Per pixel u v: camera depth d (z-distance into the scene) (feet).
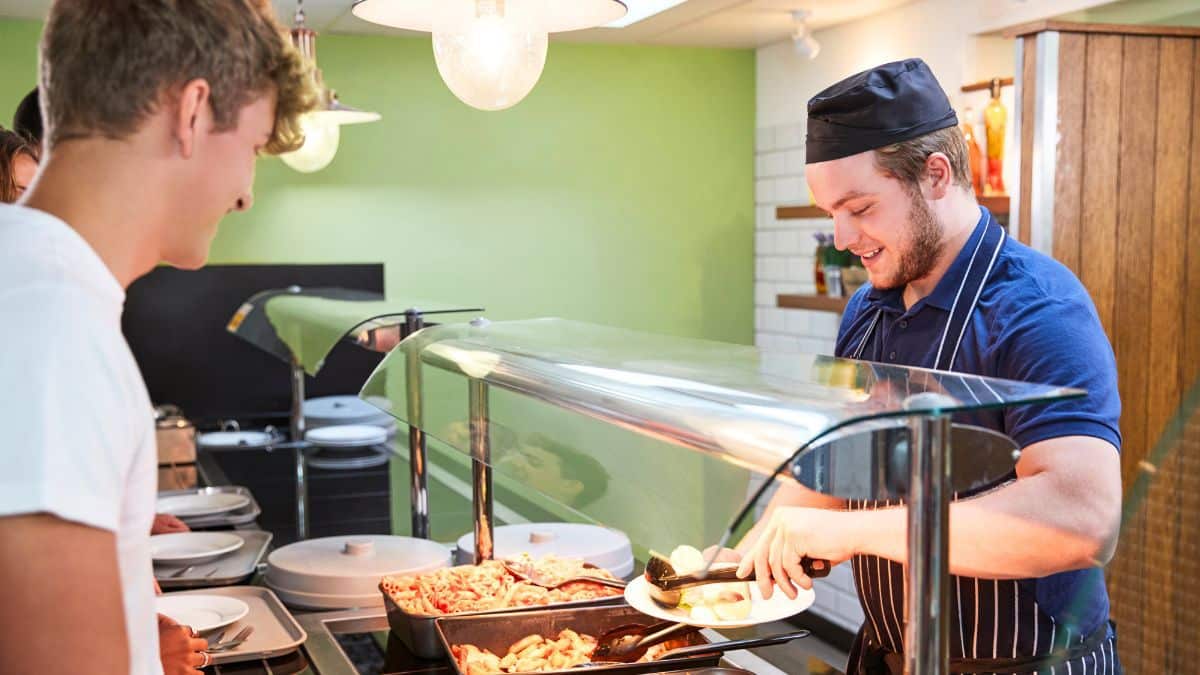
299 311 9.95
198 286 14.84
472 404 5.68
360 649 5.97
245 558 7.71
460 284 15.79
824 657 11.00
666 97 16.40
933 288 5.52
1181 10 10.92
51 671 2.70
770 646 5.64
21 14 13.50
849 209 5.45
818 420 3.22
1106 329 9.85
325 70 15.02
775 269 16.55
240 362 15.08
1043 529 4.29
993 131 11.87
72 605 2.72
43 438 2.68
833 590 14.14
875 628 5.65
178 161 3.22
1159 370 10.07
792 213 15.12
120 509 3.05
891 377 3.84
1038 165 9.58
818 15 14.02
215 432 13.76
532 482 4.91
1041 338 4.86
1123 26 9.68
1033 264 5.23
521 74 6.15
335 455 11.89
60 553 2.70
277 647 5.90
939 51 13.04
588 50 16.03
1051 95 9.51
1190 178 10.07
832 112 5.37
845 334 6.31
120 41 3.06
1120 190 9.82
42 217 2.94
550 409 4.94
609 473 4.27
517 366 5.25
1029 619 5.02
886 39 13.88
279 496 9.95
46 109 3.20
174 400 14.87
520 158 15.89
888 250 5.44
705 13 13.82
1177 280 10.09
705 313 16.89
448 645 5.27
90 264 2.95
